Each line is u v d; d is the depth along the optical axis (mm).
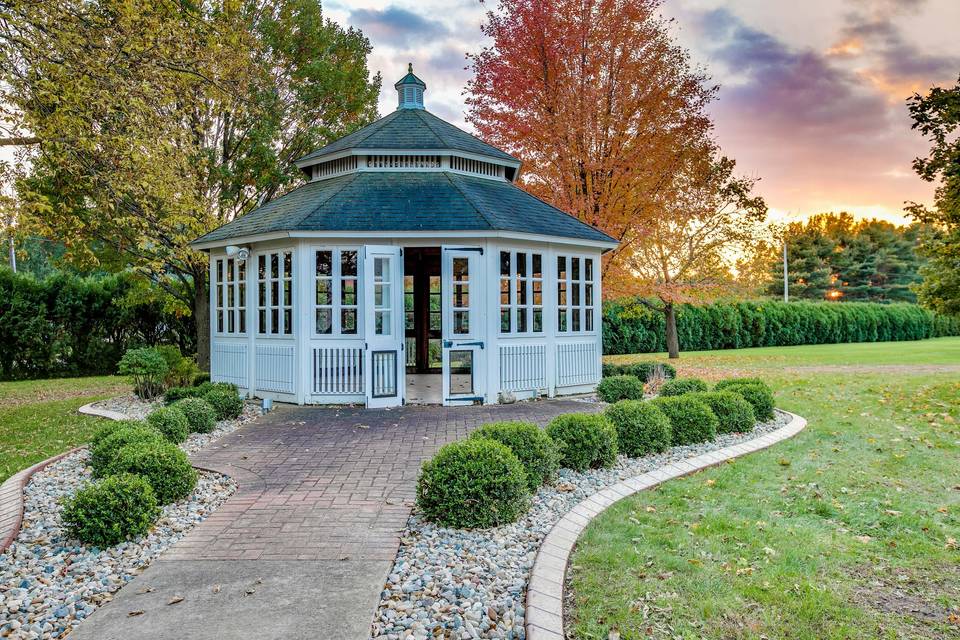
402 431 7852
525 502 4520
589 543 3980
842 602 3199
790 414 9117
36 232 10047
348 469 5969
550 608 3020
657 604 3156
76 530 3996
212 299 11711
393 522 4410
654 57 14367
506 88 14891
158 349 11734
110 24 8633
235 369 11055
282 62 16125
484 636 2826
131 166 9969
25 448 7473
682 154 14516
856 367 16938
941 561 3748
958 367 16453
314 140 15891
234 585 3367
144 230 12578
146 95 9078
